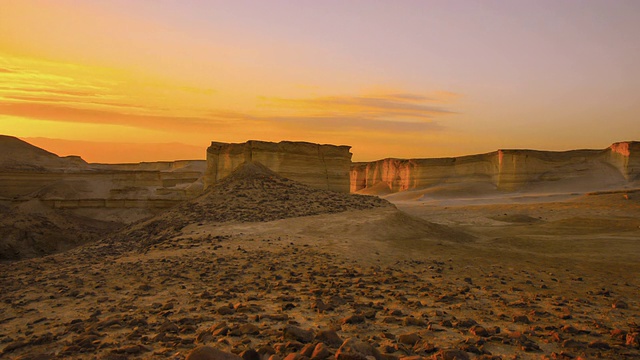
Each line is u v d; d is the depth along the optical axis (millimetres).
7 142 102562
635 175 107312
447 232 34719
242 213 36469
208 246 25547
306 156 61594
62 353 8664
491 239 35219
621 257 26109
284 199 40938
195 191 64625
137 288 15570
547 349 9547
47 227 49719
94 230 53594
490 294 15469
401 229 32312
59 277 18438
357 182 170250
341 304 13016
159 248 26641
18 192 74500
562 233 42344
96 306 13281
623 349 9633
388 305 13281
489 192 117625
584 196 81625
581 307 13914
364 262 21406
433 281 17625
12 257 43188
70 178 79375
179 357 8219
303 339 9180
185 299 13812
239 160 59281
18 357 8328
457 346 9328
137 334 9914
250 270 18812
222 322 10500
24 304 13875
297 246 25172
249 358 7703
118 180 83750
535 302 14391
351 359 7074
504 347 9570
